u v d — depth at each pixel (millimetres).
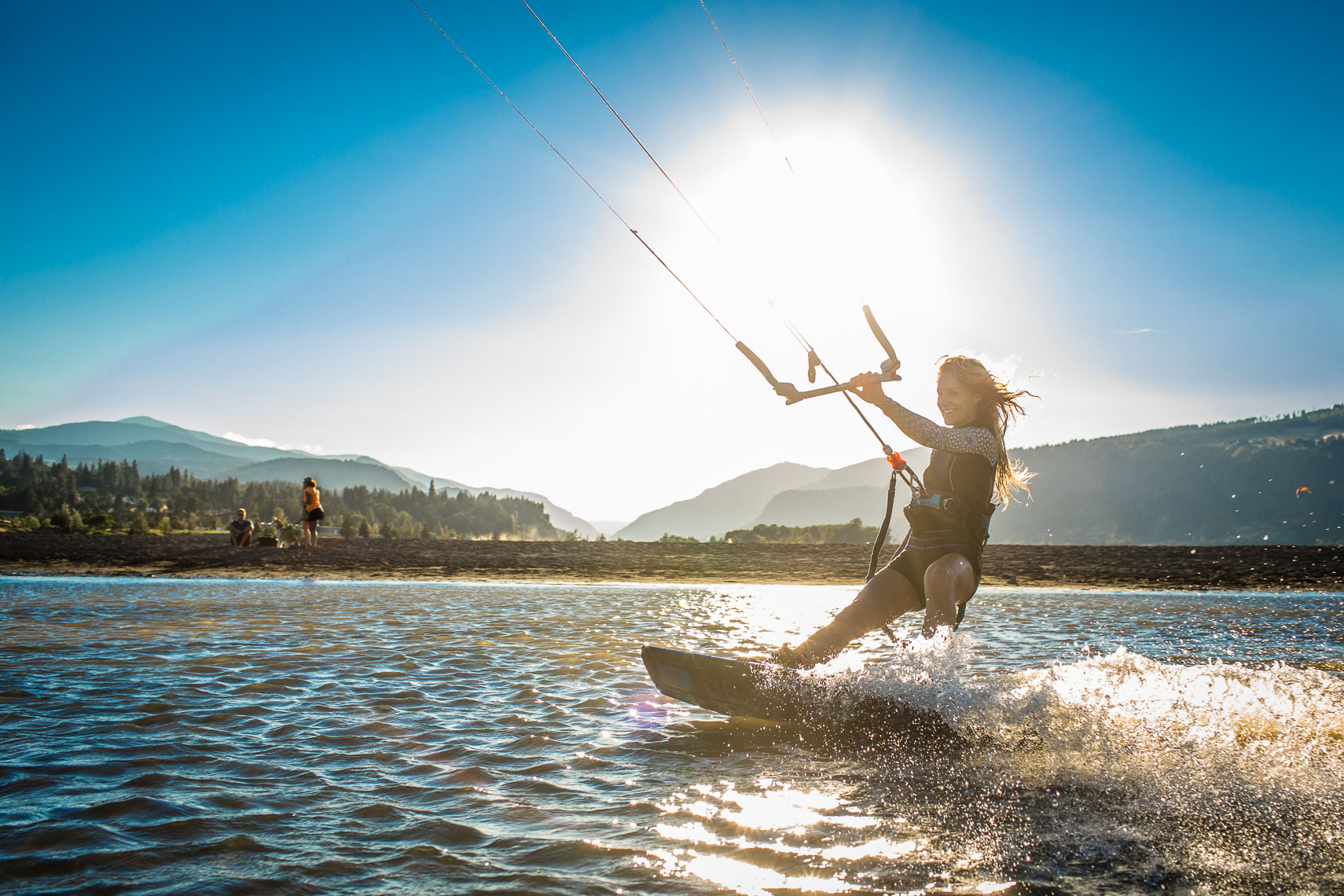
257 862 2285
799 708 3807
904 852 2373
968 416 4254
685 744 3648
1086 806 2768
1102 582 15234
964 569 4043
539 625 8227
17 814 2646
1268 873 2180
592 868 2260
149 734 3711
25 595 10633
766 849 2395
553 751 3527
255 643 6578
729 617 9445
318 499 21500
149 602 9852
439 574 16266
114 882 2133
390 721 4047
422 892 2090
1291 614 9703
